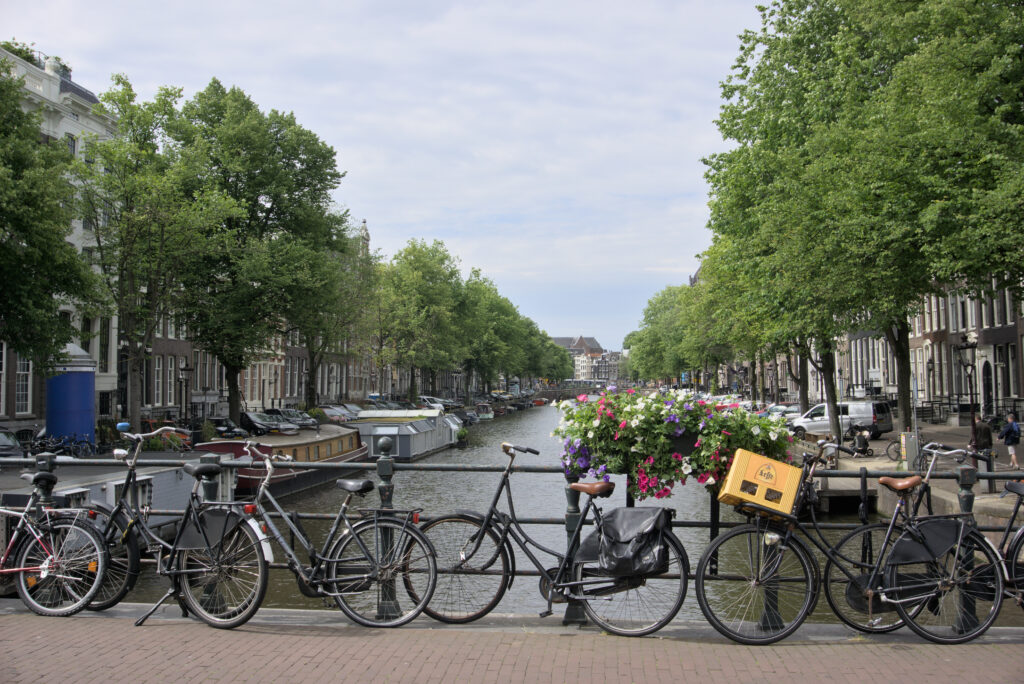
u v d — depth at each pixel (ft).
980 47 50.85
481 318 246.68
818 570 18.31
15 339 67.41
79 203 84.33
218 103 118.83
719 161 94.22
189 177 91.45
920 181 52.34
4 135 65.62
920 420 133.49
